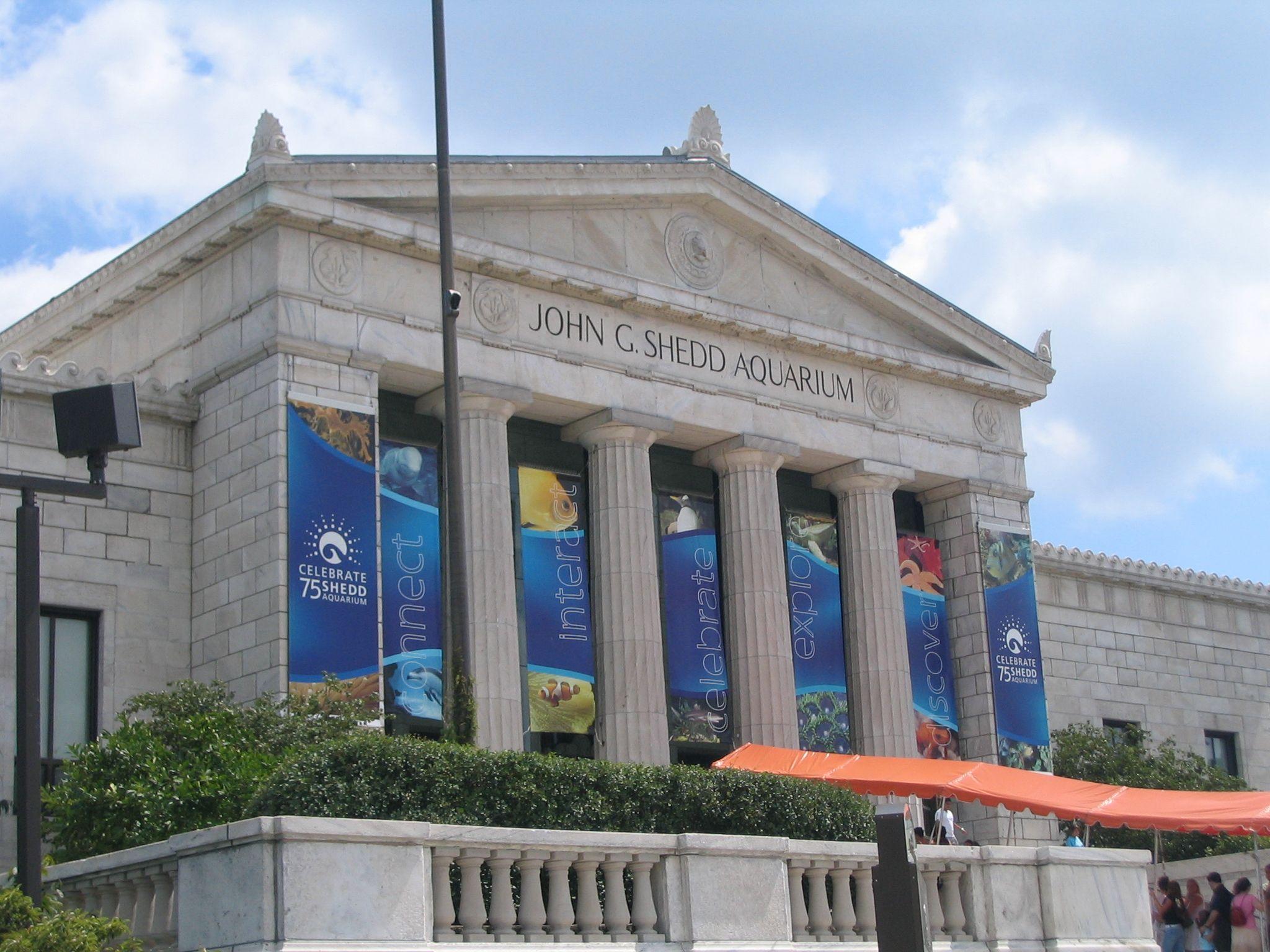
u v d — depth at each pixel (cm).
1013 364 5616
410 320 4184
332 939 1783
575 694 4438
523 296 4438
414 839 1878
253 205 3997
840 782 3338
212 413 4088
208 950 1809
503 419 4344
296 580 3819
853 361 5175
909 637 5234
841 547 5181
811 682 4975
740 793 2412
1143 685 6322
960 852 2462
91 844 2645
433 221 4291
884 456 5178
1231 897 3616
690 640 4753
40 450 3859
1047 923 2528
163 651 3953
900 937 1769
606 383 4544
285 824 1783
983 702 5234
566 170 4534
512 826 2164
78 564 3856
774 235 5031
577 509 4622
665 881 2105
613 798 2286
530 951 1916
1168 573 6512
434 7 3384
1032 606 5447
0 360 3812
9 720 3625
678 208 4859
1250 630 6838
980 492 5428
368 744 2108
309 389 3969
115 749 2755
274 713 3300
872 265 5231
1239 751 6625
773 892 2200
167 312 4331
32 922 1805
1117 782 5444
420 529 4266
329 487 3938
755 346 4941
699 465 4950
